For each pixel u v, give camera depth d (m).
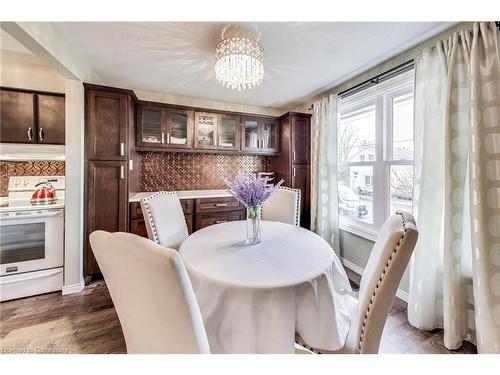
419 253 1.61
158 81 2.54
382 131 2.22
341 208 2.79
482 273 1.26
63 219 2.10
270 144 3.41
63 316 1.74
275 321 0.87
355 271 2.52
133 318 0.74
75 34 1.67
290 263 1.09
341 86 2.60
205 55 1.96
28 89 2.21
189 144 2.94
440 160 1.56
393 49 1.85
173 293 0.60
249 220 1.43
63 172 2.57
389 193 2.18
